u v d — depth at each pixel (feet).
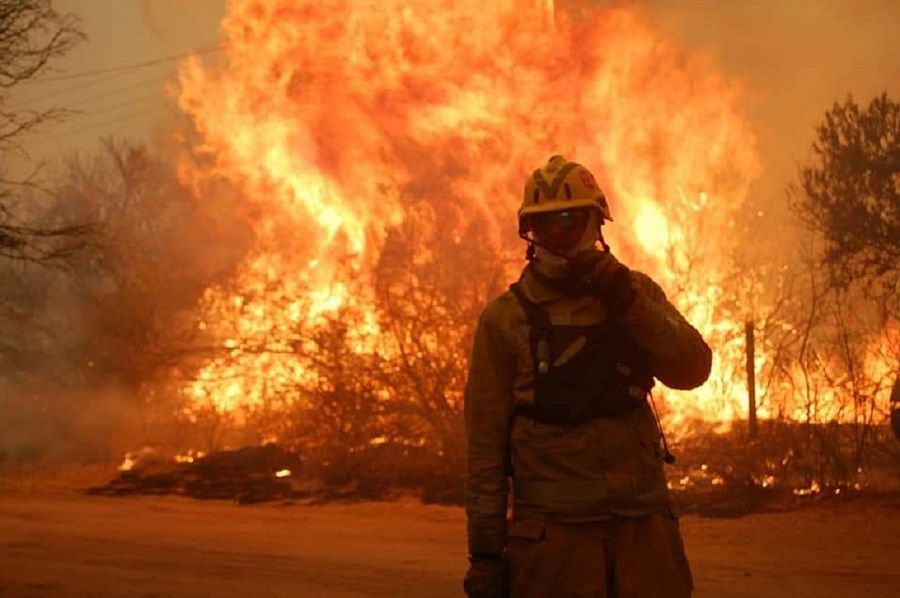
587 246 14.39
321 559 44.11
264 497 65.26
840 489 56.80
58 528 53.62
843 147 69.15
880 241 67.15
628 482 14.08
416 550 46.78
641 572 14.02
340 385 68.85
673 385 14.66
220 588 37.86
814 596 36.09
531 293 14.49
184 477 70.79
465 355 66.90
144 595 36.70
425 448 68.74
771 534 48.42
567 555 13.97
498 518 14.42
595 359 14.14
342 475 67.97
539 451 14.20
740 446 61.82
